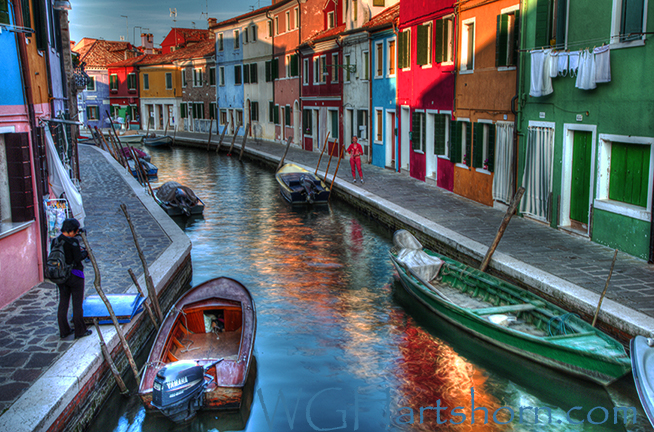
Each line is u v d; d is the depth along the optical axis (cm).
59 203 994
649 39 960
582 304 802
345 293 1103
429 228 1294
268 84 4038
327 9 3231
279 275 1216
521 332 758
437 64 1867
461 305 946
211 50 4950
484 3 1527
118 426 655
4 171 863
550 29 1265
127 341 757
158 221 1418
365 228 1658
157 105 5672
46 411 536
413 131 2108
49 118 1034
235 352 766
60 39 1543
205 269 1262
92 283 921
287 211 1928
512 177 1424
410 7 2047
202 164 3338
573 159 1216
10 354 660
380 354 843
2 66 827
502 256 1038
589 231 1145
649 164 984
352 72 2728
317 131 3312
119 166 2692
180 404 629
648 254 981
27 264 886
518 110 1380
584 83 1106
